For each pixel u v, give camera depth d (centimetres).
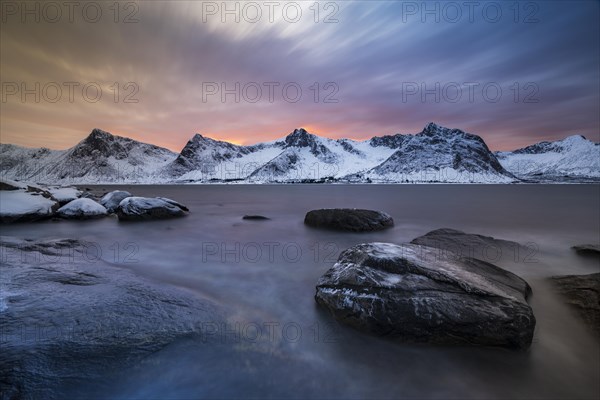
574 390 428
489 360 475
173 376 421
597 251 1070
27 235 1464
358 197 5497
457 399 405
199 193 7694
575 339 537
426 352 493
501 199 4941
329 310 611
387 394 408
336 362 467
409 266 612
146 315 567
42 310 564
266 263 1012
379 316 532
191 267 962
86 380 401
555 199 4938
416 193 7288
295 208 3278
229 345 496
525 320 490
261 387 412
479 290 539
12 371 398
